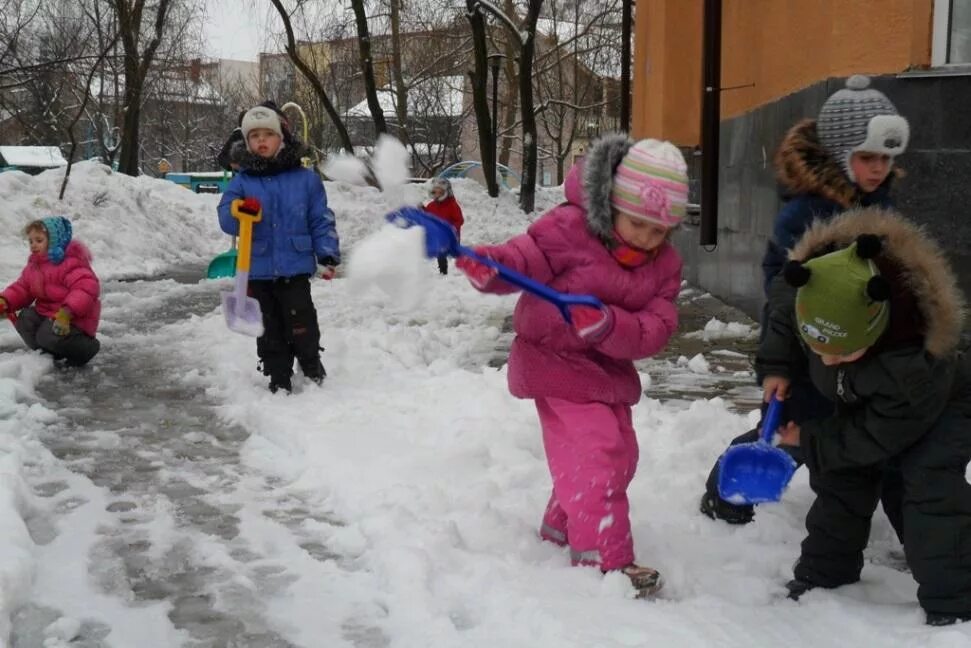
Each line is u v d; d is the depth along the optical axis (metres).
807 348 3.21
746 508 3.82
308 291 6.12
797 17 7.93
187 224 17.83
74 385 6.36
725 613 3.00
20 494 3.90
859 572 3.31
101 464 4.68
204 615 3.08
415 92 37.19
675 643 2.74
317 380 6.19
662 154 3.21
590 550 3.27
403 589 3.14
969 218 6.45
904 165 6.60
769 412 3.36
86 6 25.20
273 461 4.75
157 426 5.38
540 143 48.88
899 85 6.60
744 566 3.47
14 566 3.15
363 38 25.50
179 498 4.20
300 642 2.90
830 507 3.21
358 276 2.95
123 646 2.85
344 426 5.12
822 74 7.19
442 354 7.55
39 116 26.31
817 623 2.97
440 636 2.85
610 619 2.88
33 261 6.88
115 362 7.07
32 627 2.95
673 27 12.41
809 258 3.00
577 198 3.33
